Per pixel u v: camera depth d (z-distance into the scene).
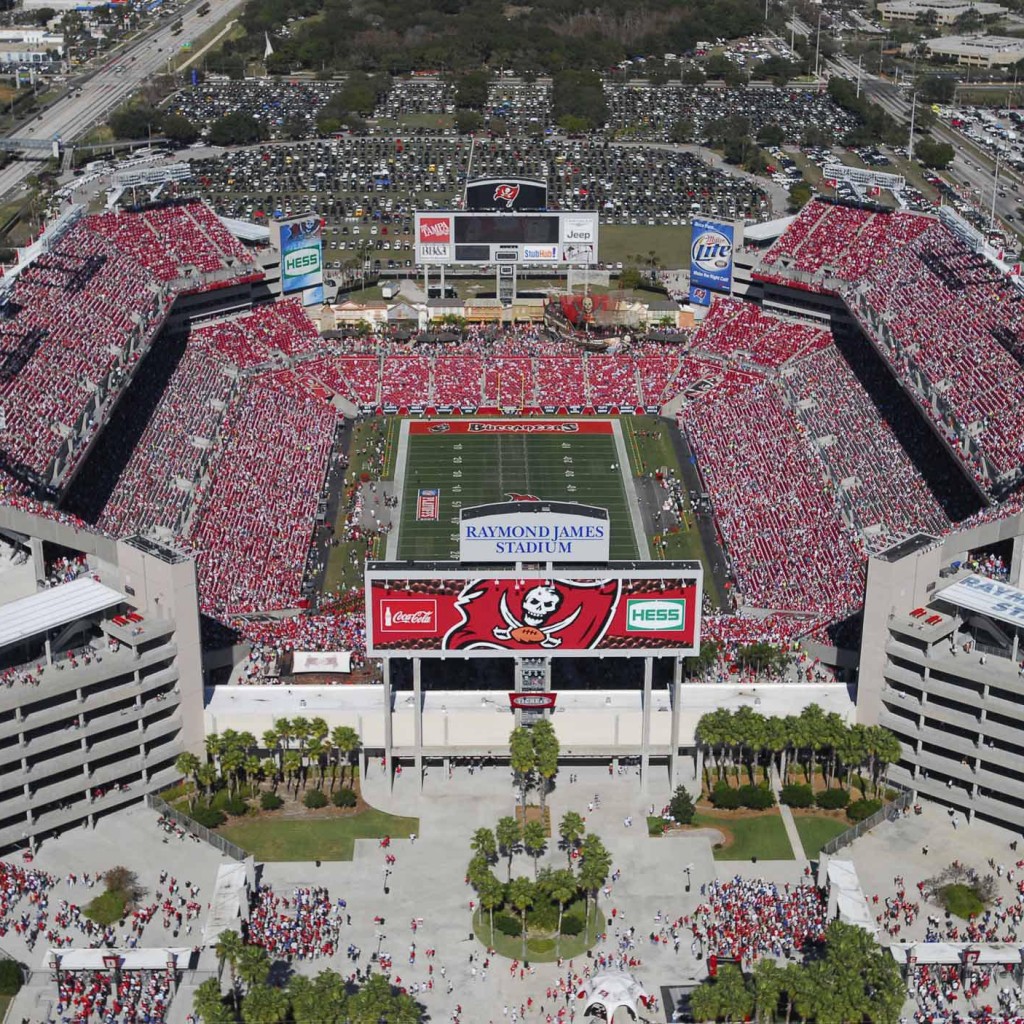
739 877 161.88
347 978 146.38
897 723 176.62
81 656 171.88
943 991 144.12
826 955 142.38
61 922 154.00
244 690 183.00
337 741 174.75
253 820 172.00
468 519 171.38
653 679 192.62
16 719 164.00
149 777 175.62
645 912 156.50
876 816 170.50
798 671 196.12
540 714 177.62
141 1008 142.00
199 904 157.25
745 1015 136.62
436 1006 143.25
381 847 167.62
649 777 180.00
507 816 171.62
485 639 174.00
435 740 178.62
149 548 175.50
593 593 172.00
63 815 167.75
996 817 169.88
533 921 155.12
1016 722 168.62
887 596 174.00
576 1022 141.50
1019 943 149.62
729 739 173.62
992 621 175.12
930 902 157.75
